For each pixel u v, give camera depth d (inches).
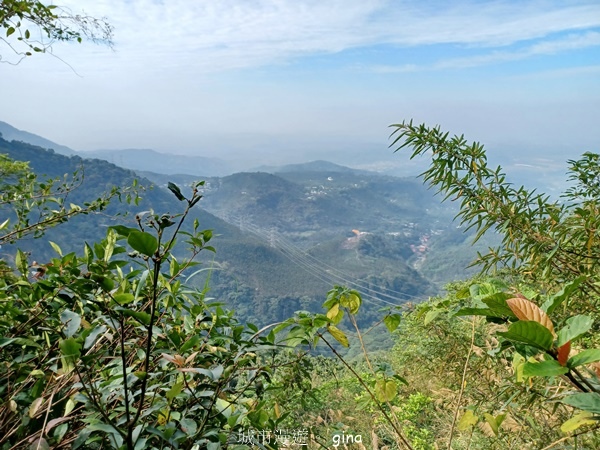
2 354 47.8
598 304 58.4
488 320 24.5
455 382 79.5
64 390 45.1
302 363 53.0
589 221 55.5
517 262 64.2
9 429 43.7
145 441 35.0
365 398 64.6
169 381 47.4
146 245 32.6
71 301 47.4
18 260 51.9
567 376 19.8
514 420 52.4
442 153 65.4
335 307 49.9
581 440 44.6
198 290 57.6
